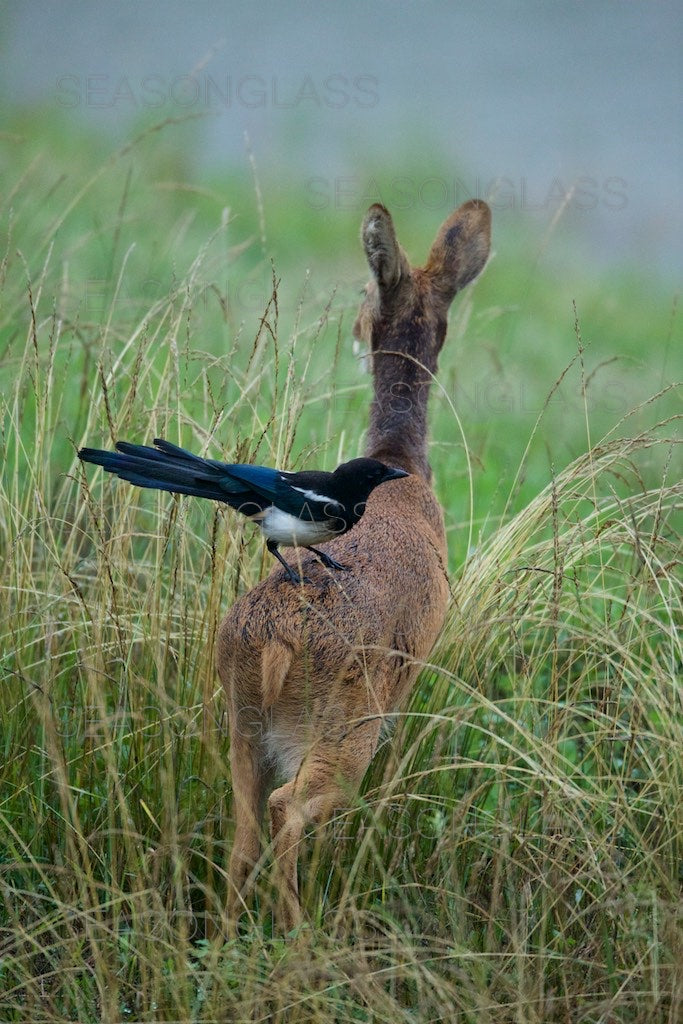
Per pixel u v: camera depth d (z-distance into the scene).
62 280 21.08
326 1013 11.07
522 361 28.58
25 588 14.60
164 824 12.75
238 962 11.56
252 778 12.45
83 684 14.18
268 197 35.78
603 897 12.00
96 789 13.72
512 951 12.05
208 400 16.80
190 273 17.42
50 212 27.86
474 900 12.89
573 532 14.98
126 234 27.91
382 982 11.72
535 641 15.27
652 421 24.38
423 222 35.94
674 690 13.27
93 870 13.25
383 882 12.73
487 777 14.16
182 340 19.67
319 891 12.73
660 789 12.97
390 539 13.31
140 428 16.50
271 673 12.00
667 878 12.21
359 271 28.89
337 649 12.08
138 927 11.81
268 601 12.34
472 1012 11.15
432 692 14.56
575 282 35.34
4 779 13.47
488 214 16.48
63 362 20.52
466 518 20.91
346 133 42.59
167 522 14.92
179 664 13.98
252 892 12.91
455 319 21.08
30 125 36.22
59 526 15.92
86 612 13.76
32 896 12.84
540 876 12.19
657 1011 11.29
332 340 23.70
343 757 12.09
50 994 11.95
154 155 35.06
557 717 13.93
